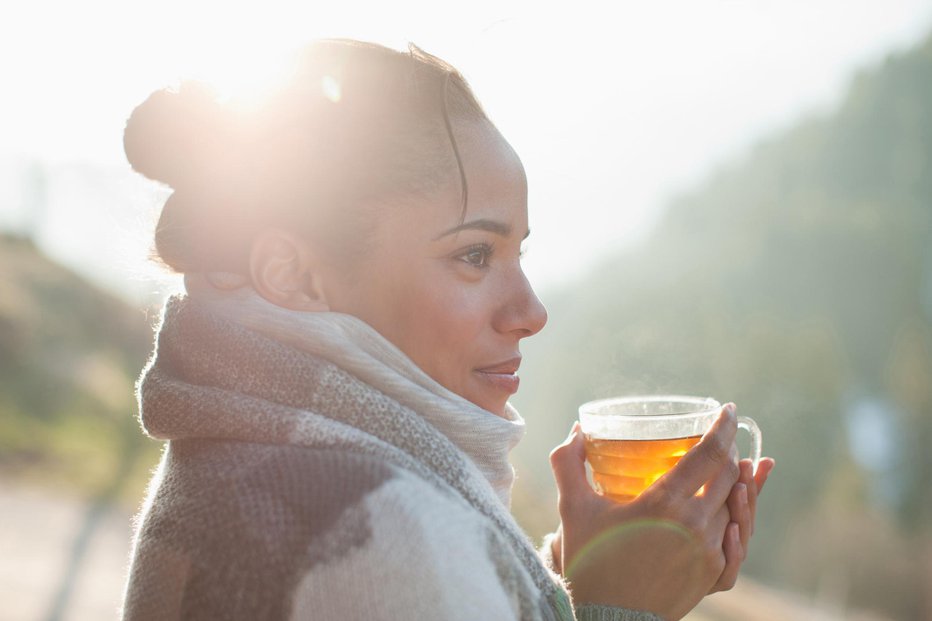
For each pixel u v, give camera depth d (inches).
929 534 1425.9
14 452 583.2
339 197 47.0
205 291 48.5
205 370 46.0
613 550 53.4
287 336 46.2
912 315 1788.9
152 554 43.6
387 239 47.3
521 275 50.3
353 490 39.4
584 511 55.5
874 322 1798.7
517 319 49.3
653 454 57.2
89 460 616.4
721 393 1544.0
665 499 52.6
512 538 45.8
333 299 47.8
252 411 43.3
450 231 47.7
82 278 1039.6
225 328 45.9
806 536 1403.8
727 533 54.6
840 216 1878.7
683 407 63.9
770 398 1524.4
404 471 40.8
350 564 38.0
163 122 48.2
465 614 37.8
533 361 1520.7
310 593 38.0
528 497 476.1
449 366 48.9
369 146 47.1
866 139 2119.8
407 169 47.3
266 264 47.0
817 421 1518.2
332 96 47.8
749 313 1723.7
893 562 1352.1
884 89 2171.5
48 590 336.5
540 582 45.7
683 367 1557.6
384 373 46.1
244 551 39.6
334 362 46.2
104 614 317.4
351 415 44.4
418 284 47.7
